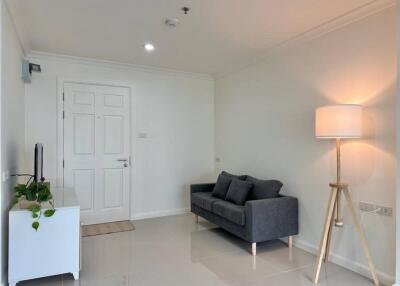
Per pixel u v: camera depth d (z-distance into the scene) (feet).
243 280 8.60
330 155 10.06
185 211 16.67
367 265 8.80
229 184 13.15
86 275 8.89
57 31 10.50
